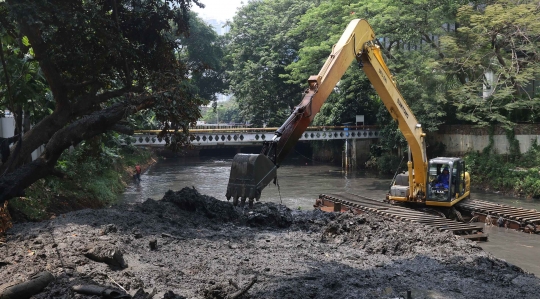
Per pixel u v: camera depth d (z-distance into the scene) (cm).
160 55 1655
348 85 4722
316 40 4466
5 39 1500
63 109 1570
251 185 963
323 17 4300
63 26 1479
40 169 1430
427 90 3762
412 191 2180
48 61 1501
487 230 1938
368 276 1094
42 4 1330
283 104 5850
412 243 1423
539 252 1595
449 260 1277
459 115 3666
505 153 3547
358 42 1545
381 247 1362
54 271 911
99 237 1142
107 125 1487
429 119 3847
